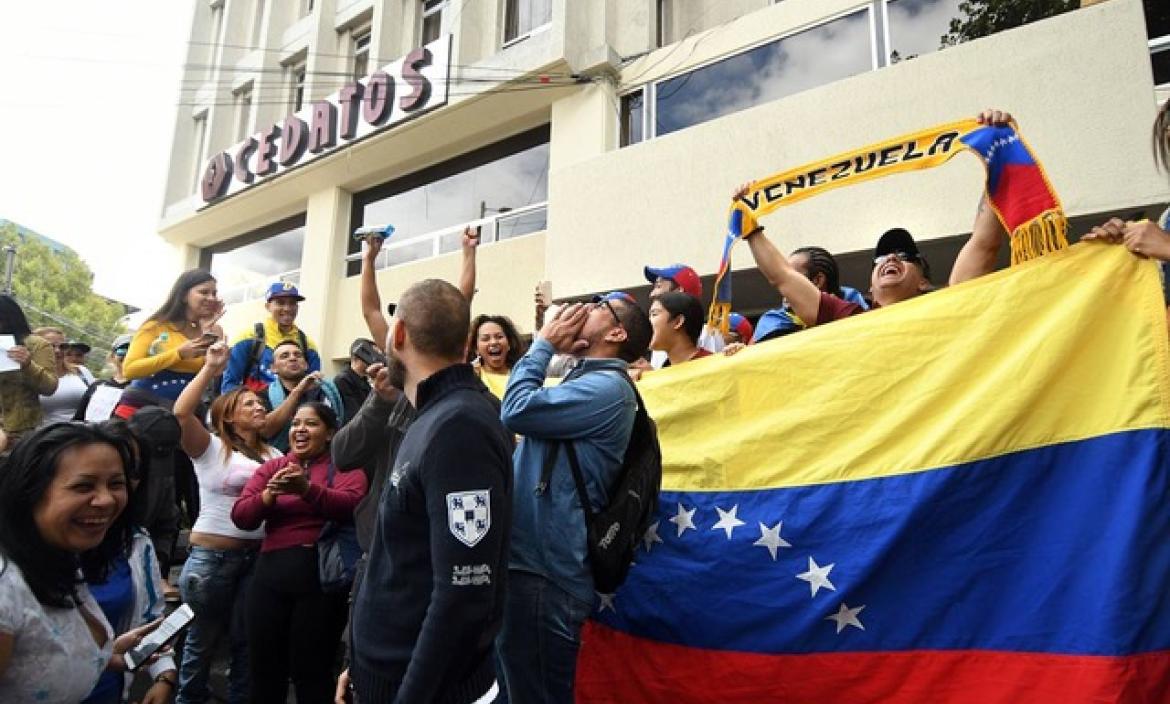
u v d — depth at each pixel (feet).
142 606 7.64
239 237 42.14
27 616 5.47
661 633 8.18
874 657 7.13
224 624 11.61
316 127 33.58
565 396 6.83
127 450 6.37
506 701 7.48
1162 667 5.92
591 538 6.70
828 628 7.39
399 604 5.78
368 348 12.00
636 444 7.36
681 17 26.84
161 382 15.37
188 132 46.01
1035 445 6.99
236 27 45.16
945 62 17.26
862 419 8.03
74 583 5.97
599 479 6.96
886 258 10.34
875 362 8.16
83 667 5.91
